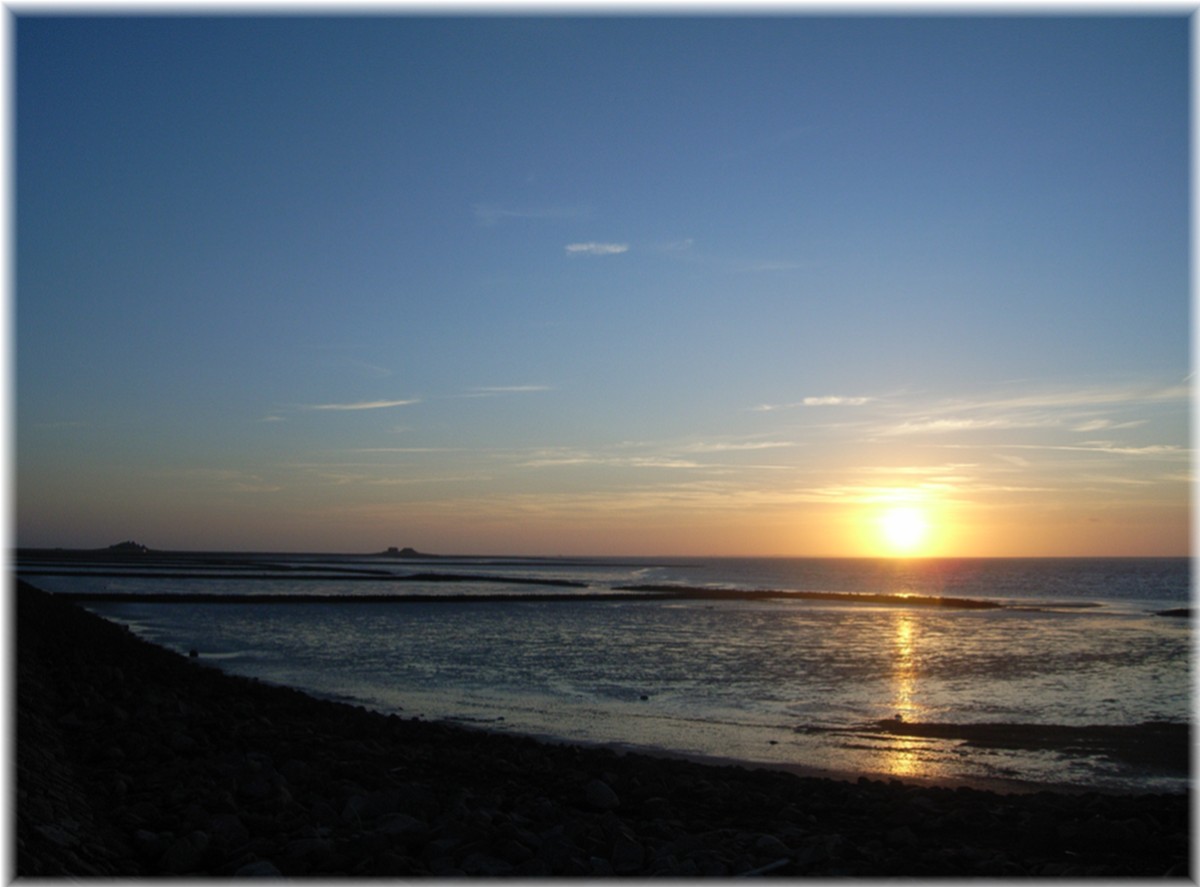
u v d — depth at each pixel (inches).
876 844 471.2
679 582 5856.3
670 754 829.8
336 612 2655.0
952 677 1402.6
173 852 386.0
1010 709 1107.9
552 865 387.2
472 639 1930.4
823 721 1008.9
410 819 443.8
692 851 428.1
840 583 6102.4
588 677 1363.2
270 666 1472.7
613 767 695.7
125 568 5944.9
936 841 487.5
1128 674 1462.8
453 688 1244.5
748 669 1470.2
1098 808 577.0
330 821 460.8
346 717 884.6
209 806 469.7
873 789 640.4
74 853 379.9
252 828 442.3
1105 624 2583.7
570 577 6387.8
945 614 2984.7
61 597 2790.4
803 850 433.7
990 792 642.8
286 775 558.9
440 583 4891.7
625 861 408.8
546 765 681.0
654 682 1314.0
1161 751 855.1
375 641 1871.3
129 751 633.0
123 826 442.9
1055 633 2263.8
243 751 660.1
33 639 1293.1
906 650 1798.7
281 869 377.7
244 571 5974.4
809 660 1606.8
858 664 1555.1
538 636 2018.9
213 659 1557.6
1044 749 863.1
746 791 609.3
